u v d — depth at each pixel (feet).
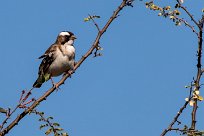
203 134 28.53
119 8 33.45
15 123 25.85
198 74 32.53
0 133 25.58
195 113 30.32
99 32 33.40
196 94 29.76
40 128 26.96
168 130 29.19
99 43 33.42
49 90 29.50
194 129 29.01
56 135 26.89
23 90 26.53
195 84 31.01
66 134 26.89
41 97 29.12
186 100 29.89
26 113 26.43
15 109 26.14
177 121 29.71
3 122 25.62
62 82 34.81
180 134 29.01
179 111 29.89
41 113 26.81
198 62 33.14
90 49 33.45
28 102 26.63
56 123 26.86
